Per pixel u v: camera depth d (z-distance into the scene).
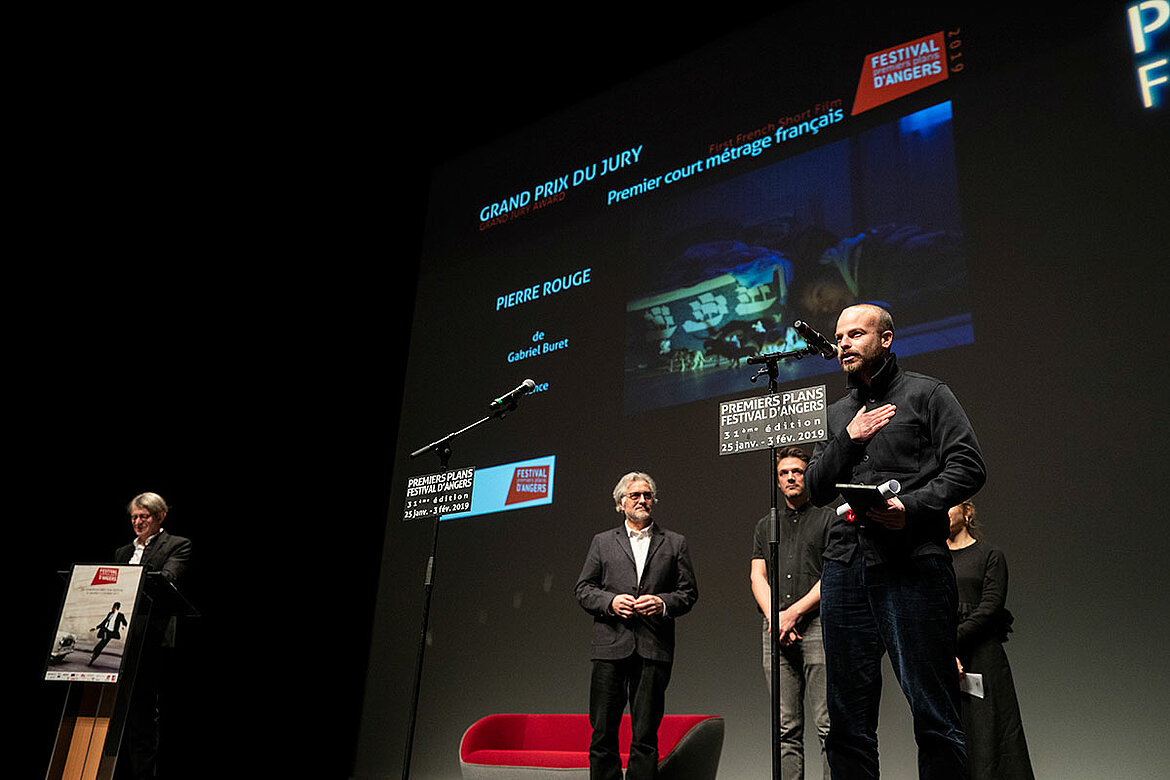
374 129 6.05
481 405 5.39
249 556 5.46
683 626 4.19
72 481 4.83
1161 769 2.99
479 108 6.02
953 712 1.92
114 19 4.81
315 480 5.81
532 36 5.51
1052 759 3.21
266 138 5.77
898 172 4.20
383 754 4.95
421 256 6.18
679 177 5.01
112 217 5.18
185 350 5.41
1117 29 3.77
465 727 4.71
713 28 5.20
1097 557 3.28
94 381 5.00
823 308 4.21
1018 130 3.91
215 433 5.46
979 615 2.99
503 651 4.73
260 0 4.95
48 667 2.95
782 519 3.54
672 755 3.15
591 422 4.86
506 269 5.63
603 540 3.35
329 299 6.09
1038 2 4.02
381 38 5.40
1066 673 3.25
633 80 5.50
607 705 3.05
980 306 3.79
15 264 4.73
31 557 4.62
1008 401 3.62
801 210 4.45
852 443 2.00
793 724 3.23
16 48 4.67
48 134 4.90
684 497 4.39
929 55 4.29
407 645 5.12
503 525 5.01
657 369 4.71
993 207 3.88
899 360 3.92
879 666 2.10
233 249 5.73
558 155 5.68
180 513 5.25
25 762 4.43
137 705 3.68
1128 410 3.35
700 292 4.68
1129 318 3.43
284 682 5.41
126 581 3.06
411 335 5.94
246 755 5.25
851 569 2.11
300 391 5.88
